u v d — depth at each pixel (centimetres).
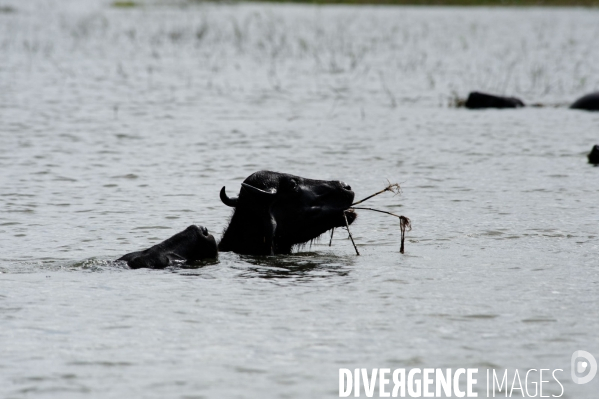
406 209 4753
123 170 5691
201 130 7175
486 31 16050
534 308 3138
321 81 10144
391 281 3469
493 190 5150
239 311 3106
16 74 10319
